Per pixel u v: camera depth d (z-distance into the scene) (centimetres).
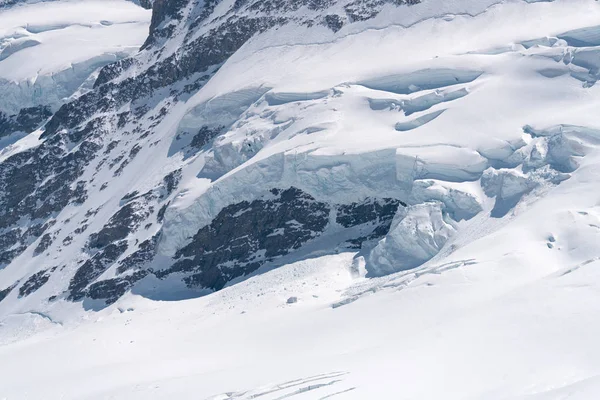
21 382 7688
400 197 9556
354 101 10575
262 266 9950
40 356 8381
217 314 8888
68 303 11138
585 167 8112
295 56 12600
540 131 8781
